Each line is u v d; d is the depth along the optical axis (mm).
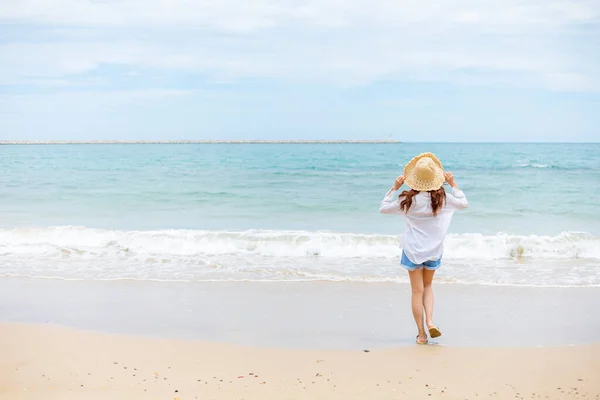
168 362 5000
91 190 20812
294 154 53000
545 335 5875
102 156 45625
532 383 4469
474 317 6582
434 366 4898
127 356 5160
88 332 5926
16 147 68688
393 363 4980
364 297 7488
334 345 5543
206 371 4766
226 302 7223
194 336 5816
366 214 15875
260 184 23141
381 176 27234
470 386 4406
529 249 10578
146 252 10695
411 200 5539
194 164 35500
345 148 74125
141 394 4223
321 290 7871
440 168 5738
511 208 16859
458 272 9141
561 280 8555
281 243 10945
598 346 5484
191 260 9984
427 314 5625
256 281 8398
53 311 6793
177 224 14297
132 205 17500
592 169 31125
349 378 4594
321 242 10953
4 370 4766
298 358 5121
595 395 4203
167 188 21453
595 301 7320
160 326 6168
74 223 14391
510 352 5297
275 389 4336
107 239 11367
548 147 73438
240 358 5121
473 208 16891
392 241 11062
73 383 4457
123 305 7074
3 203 17797
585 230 13406
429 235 5574
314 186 22469
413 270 5633
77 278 8609
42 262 9844
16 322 6301
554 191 20469
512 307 7023
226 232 11719
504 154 51094
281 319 6469
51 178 25141
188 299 7375
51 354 5203
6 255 10398
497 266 9625
